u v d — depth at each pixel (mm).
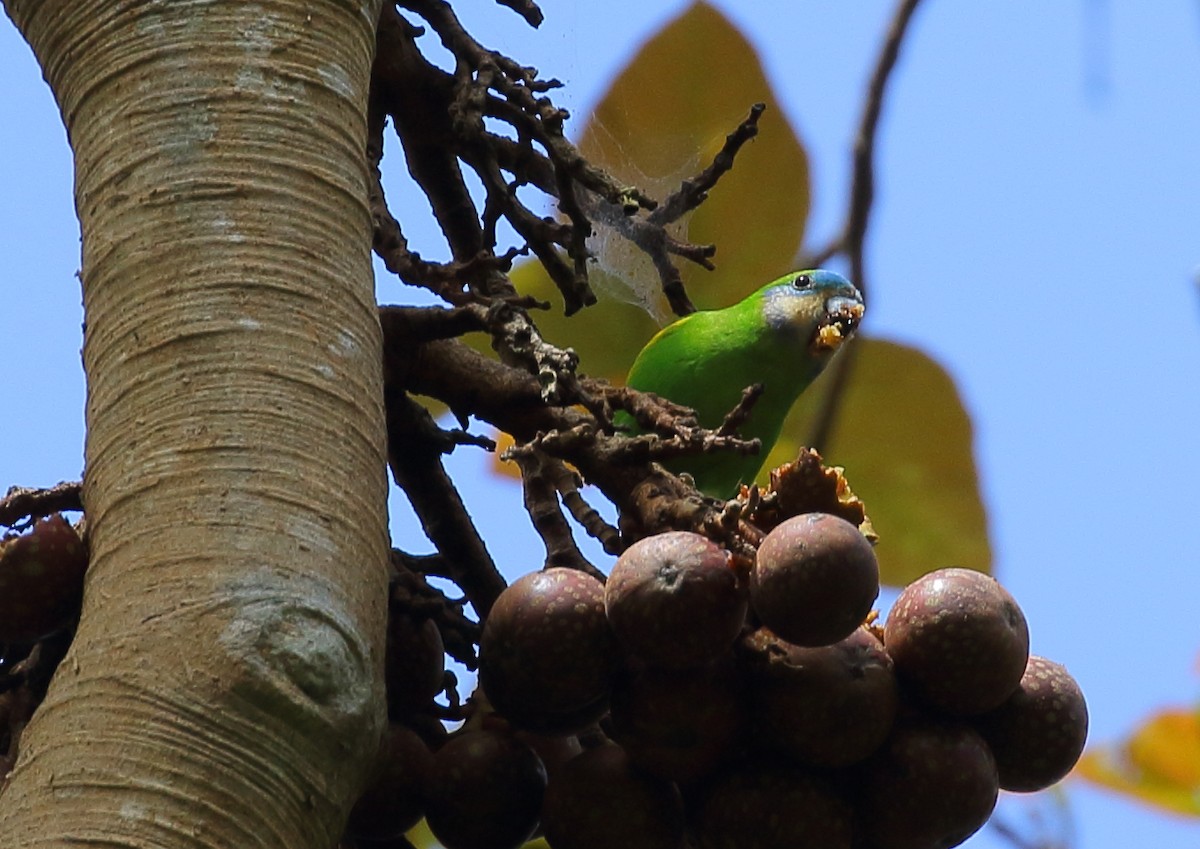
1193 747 8406
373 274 4363
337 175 4328
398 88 5930
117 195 4191
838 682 4395
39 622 4281
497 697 4562
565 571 4586
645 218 6844
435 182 6262
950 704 4547
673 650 4258
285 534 3775
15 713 4516
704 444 4648
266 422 3900
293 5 4461
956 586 4539
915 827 4523
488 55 5793
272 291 4074
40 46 4543
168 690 3555
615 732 4547
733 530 4398
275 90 4328
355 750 3723
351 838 5000
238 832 3479
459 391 5242
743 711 4492
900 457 7961
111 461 3900
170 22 4359
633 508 4723
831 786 4555
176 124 4234
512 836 4828
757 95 7473
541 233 5785
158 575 3697
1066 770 4770
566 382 4910
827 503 4379
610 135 7559
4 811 3504
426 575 5531
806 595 4090
